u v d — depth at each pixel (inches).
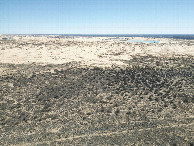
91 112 1077.1
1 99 1218.6
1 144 791.1
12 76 1702.8
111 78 1696.6
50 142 806.5
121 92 1362.0
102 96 1294.3
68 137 845.2
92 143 800.3
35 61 2433.6
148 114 1052.5
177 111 1083.9
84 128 917.2
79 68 2079.2
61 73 1857.8
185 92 1365.7
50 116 1027.3
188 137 840.9
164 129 905.5
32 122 967.6
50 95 1298.0
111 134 867.4
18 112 1064.8
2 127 915.4
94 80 1626.5
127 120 991.6
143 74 1856.5
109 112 1073.5
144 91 1378.0
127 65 2315.5
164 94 1325.0
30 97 1268.5
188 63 2422.5
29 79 1627.7
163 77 1754.4
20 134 864.9
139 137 842.8
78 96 1290.6
